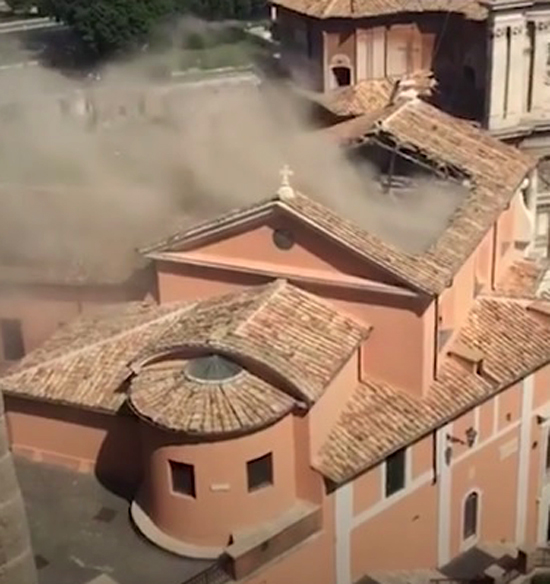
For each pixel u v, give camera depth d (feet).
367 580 122.93
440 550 132.57
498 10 178.70
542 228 189.26
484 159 146.92
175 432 108.88
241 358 112.57
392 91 191.21
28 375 125.39
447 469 128.36
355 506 118.83
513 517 141.79
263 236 123.54
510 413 134.31
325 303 123.13
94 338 128.77
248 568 110.42
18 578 50.65
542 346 133.90
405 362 122.31
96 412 122.21
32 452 128.47
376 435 118.11
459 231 130.41
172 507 114.01
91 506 121.49
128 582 110.73
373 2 198.39
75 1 364.17
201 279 129.18
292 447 114.42
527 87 185.26
